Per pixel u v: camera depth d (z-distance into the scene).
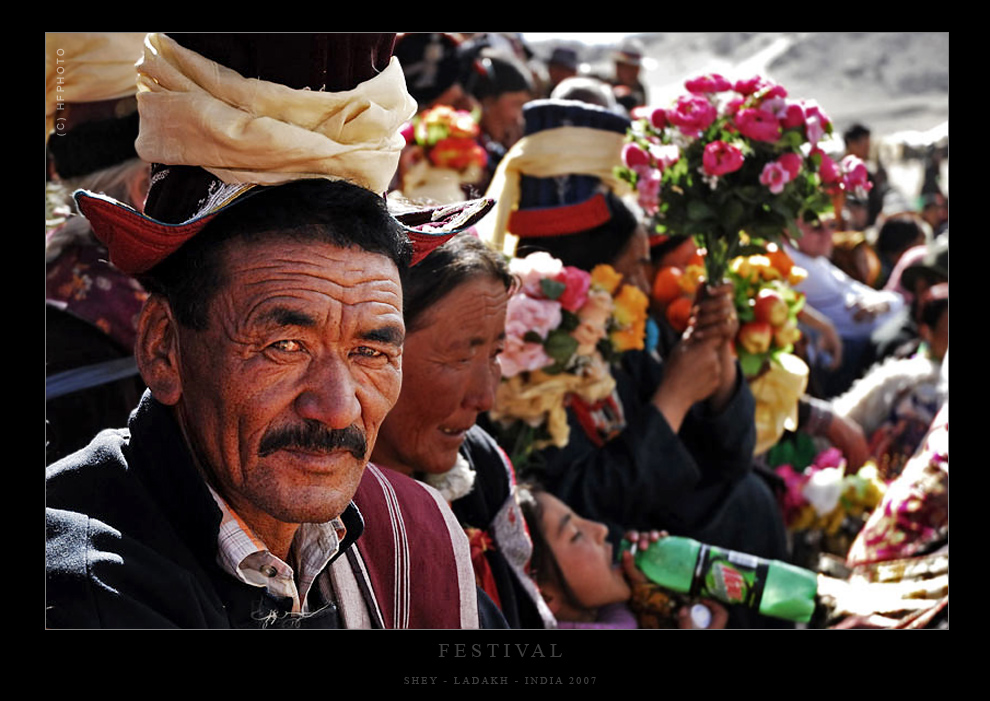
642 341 3.03
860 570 3.00
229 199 1.45
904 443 4.54
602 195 3.22
